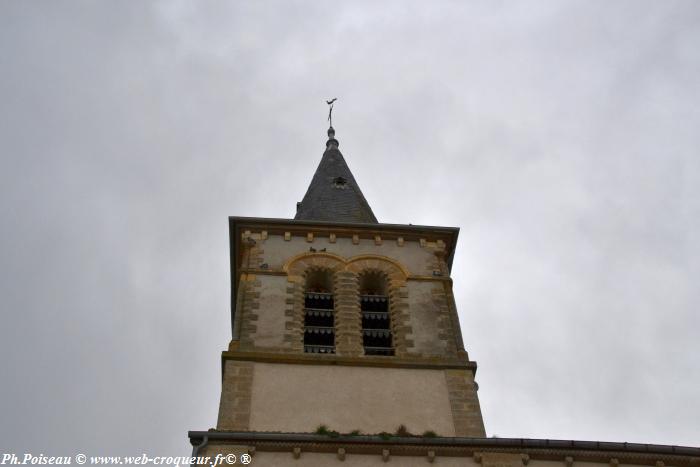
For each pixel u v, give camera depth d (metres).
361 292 31.78
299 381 26.02
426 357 27.55
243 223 33.28
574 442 23.39
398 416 25.03
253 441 22.84
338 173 42.88
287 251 32.31
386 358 27.16
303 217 37.75
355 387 26.00
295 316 29.02
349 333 28.62
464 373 26.88
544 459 23.16
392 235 33.66
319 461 22.56
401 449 22.98
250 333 27.88
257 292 29.95
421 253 33.00
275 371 26.31
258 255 31.86
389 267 31.98
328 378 26.28
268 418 24.53
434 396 25.88
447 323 29.23
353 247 32.94
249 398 25.12
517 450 23.19
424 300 30.38
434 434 24.27
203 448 22.56
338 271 31.52
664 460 23.30
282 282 30.61
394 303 30.19
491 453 23.06
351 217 37.47
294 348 27.50
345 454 22.77
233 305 34.38
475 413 25.31
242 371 26.11
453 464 22.83
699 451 23.44
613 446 23.39
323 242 33.03
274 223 33.41
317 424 24.48
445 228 34.06
